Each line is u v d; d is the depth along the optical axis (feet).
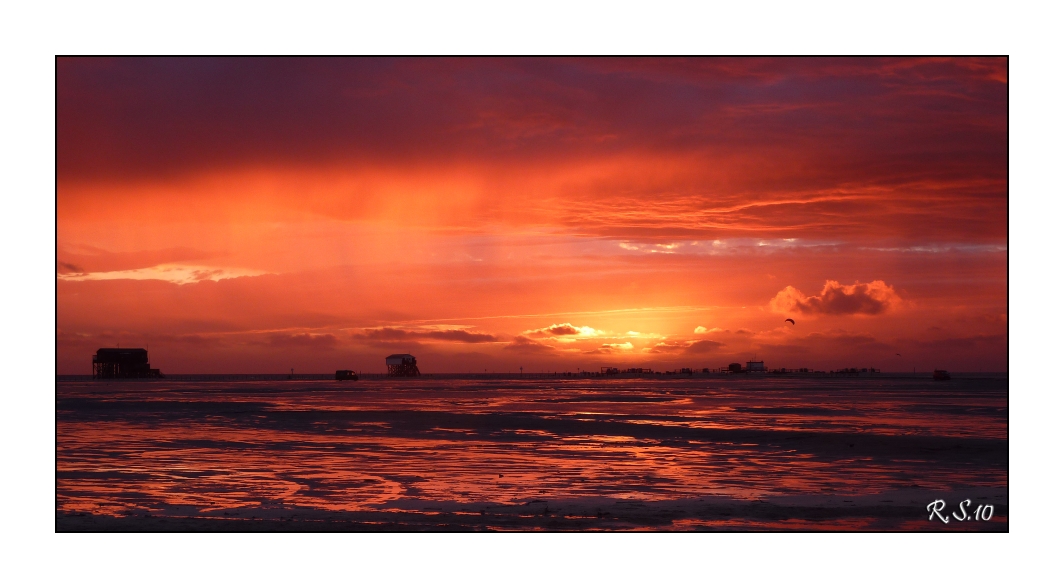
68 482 66.08
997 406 177.88
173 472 71.56
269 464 76.69
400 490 61.62
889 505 55.11
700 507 54.24
